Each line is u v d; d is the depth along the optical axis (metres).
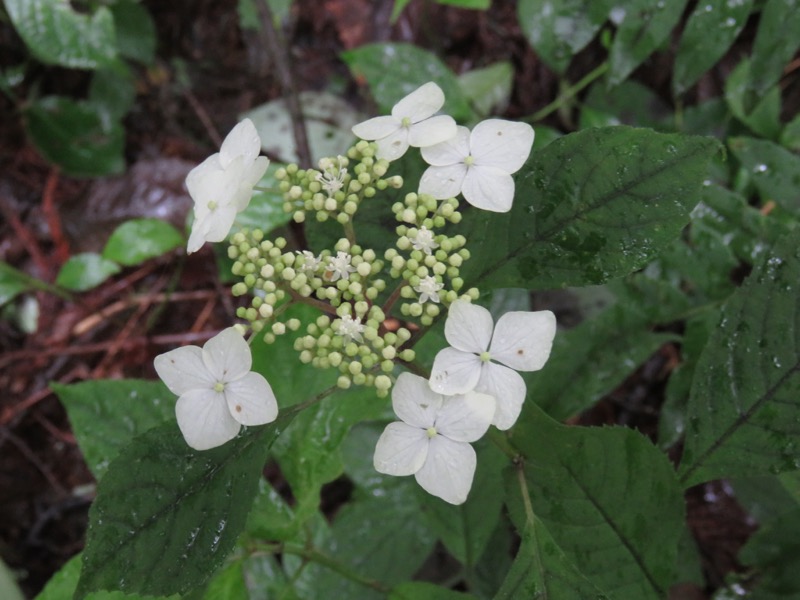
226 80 0.38
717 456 0.17
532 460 0.17
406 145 0.16
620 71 0.26
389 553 0.26
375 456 0.14
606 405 0.32
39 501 0.34
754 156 0.25
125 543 0.14
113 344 0.35
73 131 0.36
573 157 0.15
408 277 0.15
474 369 0.14
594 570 0.18
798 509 0.23
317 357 0.15
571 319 0.30
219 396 0.14
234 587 0.19
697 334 0.25
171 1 0.38
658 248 0.15
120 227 0.31
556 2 0.28
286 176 0.17
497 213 0.16
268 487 0.20
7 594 0.25
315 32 0.38
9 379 0.35
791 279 0.16
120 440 0.20
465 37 0.37
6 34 0.37
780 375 0.16
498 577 0.26
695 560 0.24
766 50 0.24
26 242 0.37
